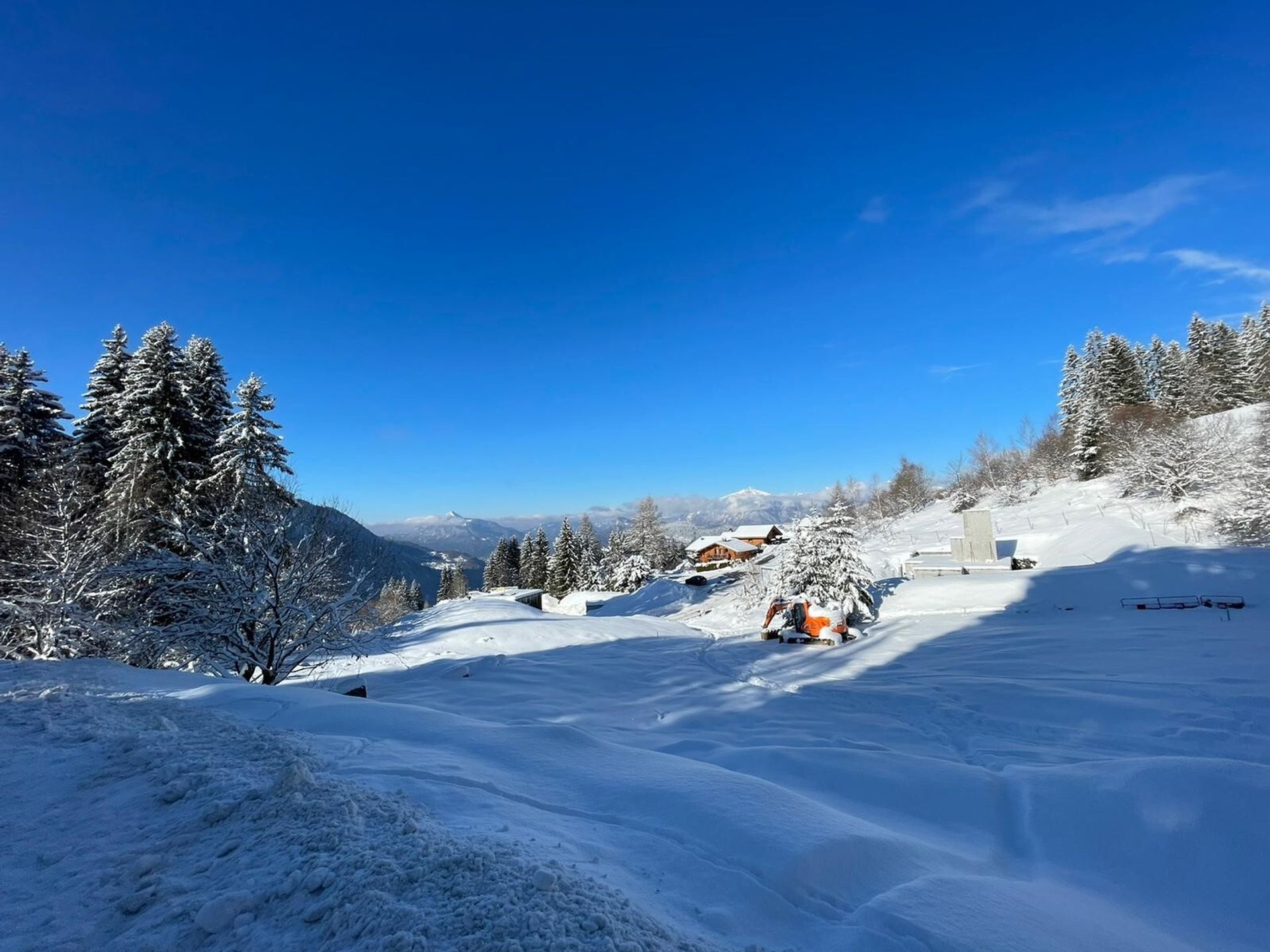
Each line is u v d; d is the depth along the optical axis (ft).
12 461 63.82
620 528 237.45
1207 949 9.87
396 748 16.69
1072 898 10.89
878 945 8.05
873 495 214.90
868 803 16.05
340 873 8.92
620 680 41.73
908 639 54.75
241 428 61.93
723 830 11.11
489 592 221.05
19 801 12.85
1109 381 150.51
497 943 7.11
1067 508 121.08
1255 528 71.36
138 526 52.95
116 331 72.18
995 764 20.95
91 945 8.02
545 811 12.53
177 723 18.61
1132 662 36.37
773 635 63.10
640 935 7.43
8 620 42.55
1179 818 13.24
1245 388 161.89
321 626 40.55
